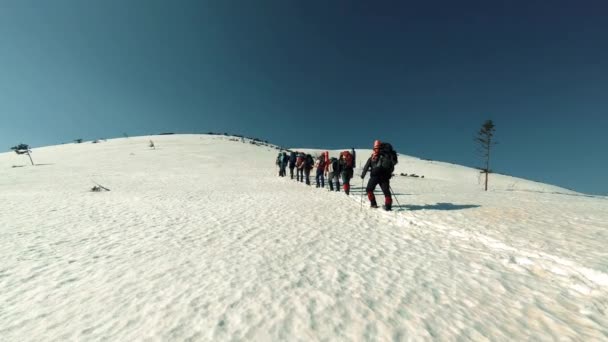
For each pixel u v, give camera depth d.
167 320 2.87
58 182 20.77
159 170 32.22
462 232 5.71
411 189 16.84
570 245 4.64
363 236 5.94
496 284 3.63
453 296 3.34
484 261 4.41
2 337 2.64
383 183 8.30
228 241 5.61
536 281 3.70
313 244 5.40
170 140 69.19
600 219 6.57
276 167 38.31
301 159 19.25
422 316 2.93
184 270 4.15
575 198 12.44
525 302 3.19
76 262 4.52
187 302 3.22
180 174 28.05
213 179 23.00
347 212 8.59
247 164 41.75
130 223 7.24
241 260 4.54
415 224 6.74
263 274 3.98
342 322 2.82
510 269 4.10
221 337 2.59
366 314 2.97
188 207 9.74
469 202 9.66
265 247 5.22
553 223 6.22
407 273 4.00
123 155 46.53
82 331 2.72
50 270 4.20
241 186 17.64
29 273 4.10
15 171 30.05
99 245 5.39
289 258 4.63
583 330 2.66
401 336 2.61
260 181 21.02
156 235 6.07
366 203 10.04
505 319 2.87
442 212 7.71
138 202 10.93
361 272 4.05
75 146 60.31
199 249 5.11
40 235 6.10
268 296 3.34
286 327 2.74
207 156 48.88
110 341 2.56
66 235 6.09
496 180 47.25
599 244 4.66
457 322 2.83
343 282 3.72
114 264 4.41
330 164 14.09
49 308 3.15
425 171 53.84
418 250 4.99
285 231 6.38
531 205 8.84
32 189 16.58
